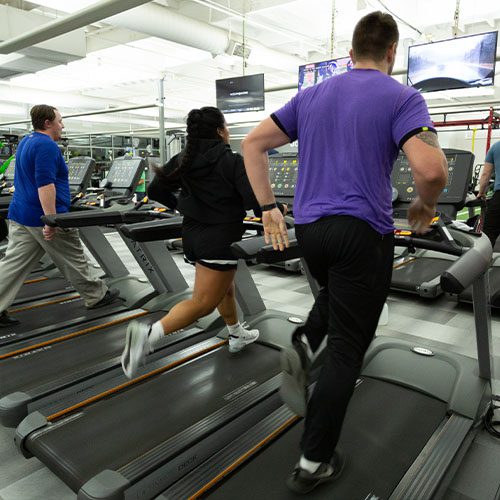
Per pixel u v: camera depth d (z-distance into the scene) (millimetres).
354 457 1565
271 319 2848
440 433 1689
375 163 1229
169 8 6250
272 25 7613
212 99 14266
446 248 2039
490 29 7746
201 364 2312
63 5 5438
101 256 3738
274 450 1611
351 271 1238
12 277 2781
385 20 1307
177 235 2512
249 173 1463
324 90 1322
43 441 1662
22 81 10898
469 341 2932
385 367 2178
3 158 7438
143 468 1491
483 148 16672
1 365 2318
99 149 15164
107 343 2607
